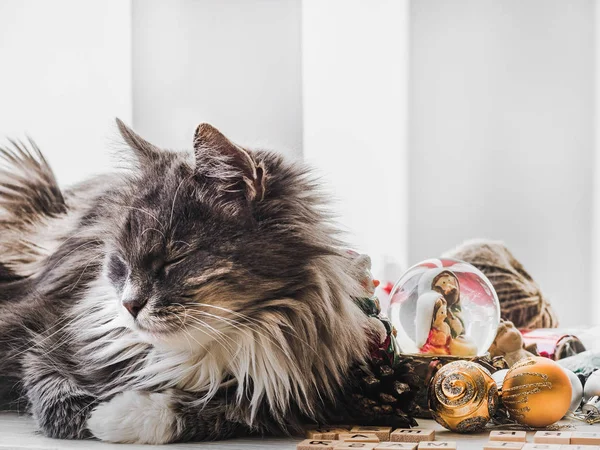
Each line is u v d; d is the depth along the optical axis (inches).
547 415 49.9
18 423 55.2
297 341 49.7
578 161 117.1
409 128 119.6
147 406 47.3
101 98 114.2
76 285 57.0
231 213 49.3
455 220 119.2
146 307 48.0
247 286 48.2
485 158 118.7
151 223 49.6
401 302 55.3
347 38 117.7
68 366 52.7
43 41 113.5
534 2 117.7
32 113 112.9
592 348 64.2
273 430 49.6
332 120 117.7
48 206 67.1
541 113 117.9
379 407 51.0
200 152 49.9
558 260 117.9
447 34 119.0
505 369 55.9
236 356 49.4
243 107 115.7
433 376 52.1
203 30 115.8
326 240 51.8
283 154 54.3
